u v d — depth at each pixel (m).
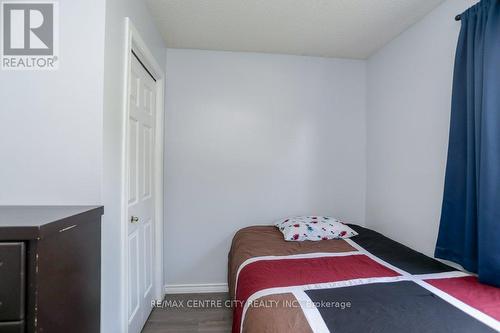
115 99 1.27
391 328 0.88
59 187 1.11
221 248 2.40
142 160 1.81
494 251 1.19
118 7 1.29
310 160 2.50
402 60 2.03
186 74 2.36
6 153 1.09
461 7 1.50
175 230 2.35
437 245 1.53
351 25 1.95
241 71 2.42
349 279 1.28
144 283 1.86
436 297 1.10
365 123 2.57
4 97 1.09
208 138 2.38
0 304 0.67
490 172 1.21
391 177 2.15
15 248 0.67
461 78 1.43
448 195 1.48
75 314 0.90
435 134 1.69
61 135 1.11
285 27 1.99
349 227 2.21
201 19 1.89
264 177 2.45
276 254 1.66
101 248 1.14
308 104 2.50
